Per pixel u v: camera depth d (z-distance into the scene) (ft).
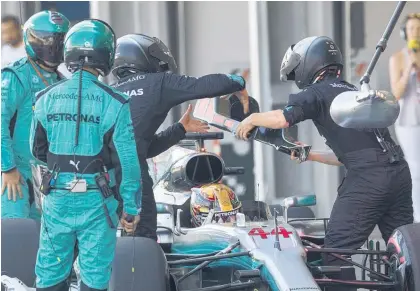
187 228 66.85
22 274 63.26
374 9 106.93
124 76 67.10
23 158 68.03
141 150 63.98
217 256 59.52
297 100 63.67
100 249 53.88
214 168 68.18
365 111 56.59
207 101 67.36
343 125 57.77
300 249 59.00
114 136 53.98
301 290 54.13
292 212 77.51
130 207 54.19
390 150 63.82
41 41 66.74
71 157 53.78
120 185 54.24
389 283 60.80
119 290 56.49
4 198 66.74
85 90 54.39
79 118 53.93
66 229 53.88
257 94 106.83
